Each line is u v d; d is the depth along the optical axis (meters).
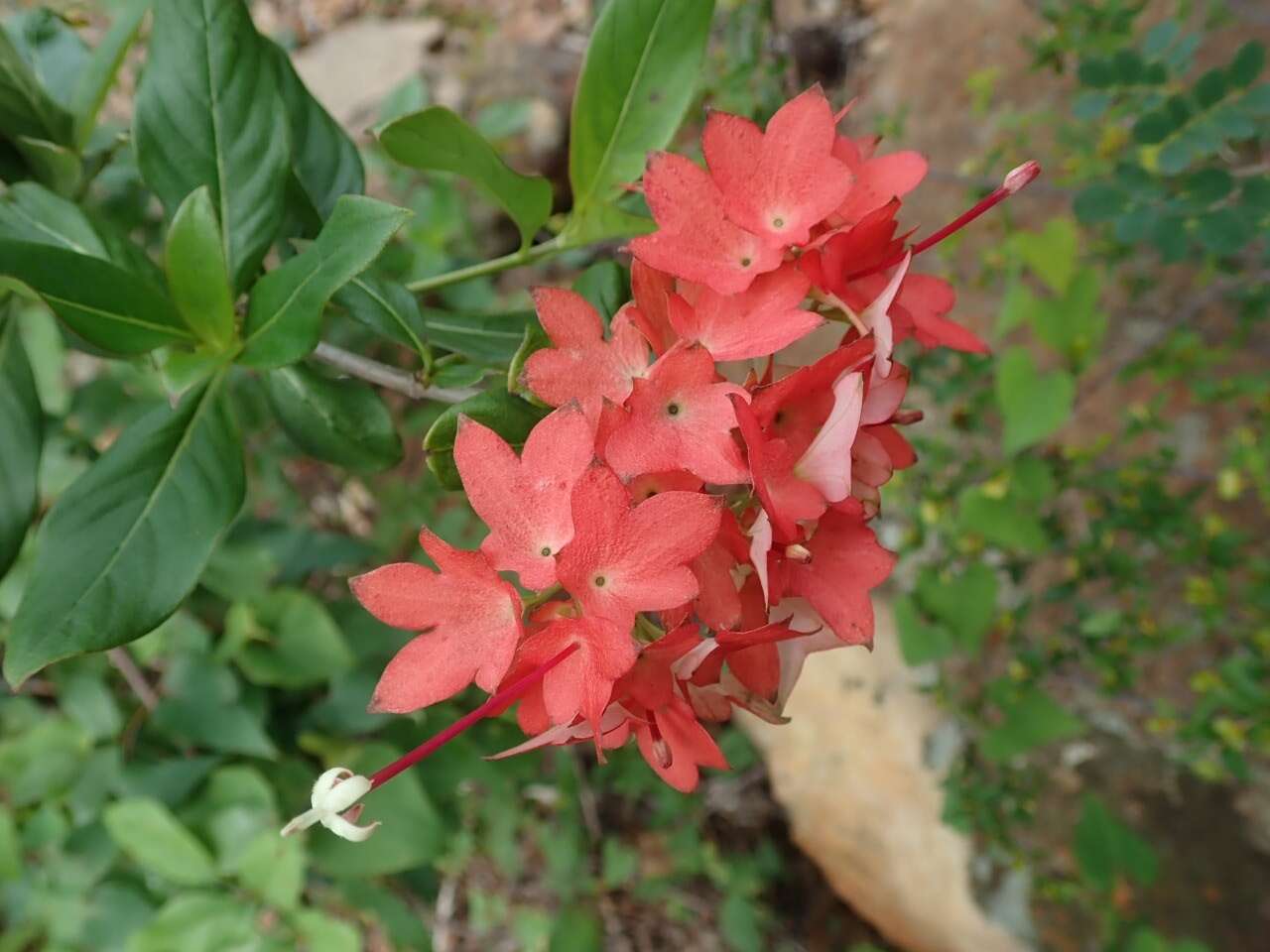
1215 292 0.37
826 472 0.16
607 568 0.15
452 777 0.38
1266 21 0.39
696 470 0.15
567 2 0.69
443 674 0.15
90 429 0.36
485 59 0.67
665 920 0.51
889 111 0.57
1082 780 0.44
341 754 0.37
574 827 0.50
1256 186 0.27
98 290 0.19
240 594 0.36
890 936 0.50
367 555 0.39
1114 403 0.46
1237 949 0.39
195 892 0.34
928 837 0.46
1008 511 0.32
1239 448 0.36
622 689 0.15
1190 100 0.27
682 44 0.20
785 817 0.54
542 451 0.15
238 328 0.20
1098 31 0.35
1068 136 0.39
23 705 0.39
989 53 0.54
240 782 0.35
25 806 0.37
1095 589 0.45
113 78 0.23
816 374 0.16
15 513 0.21
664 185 0.16
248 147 0.21
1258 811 0.41
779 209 0.16
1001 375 0.32
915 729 0.47
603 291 0.21
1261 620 0.34
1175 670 0.44
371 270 0.21
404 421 0.54
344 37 0.71
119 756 0.36
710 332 0.16
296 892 0.34
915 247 0.17
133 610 0.18
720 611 0.16
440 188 0.47
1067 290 0.31
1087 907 0.42
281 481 0.43
